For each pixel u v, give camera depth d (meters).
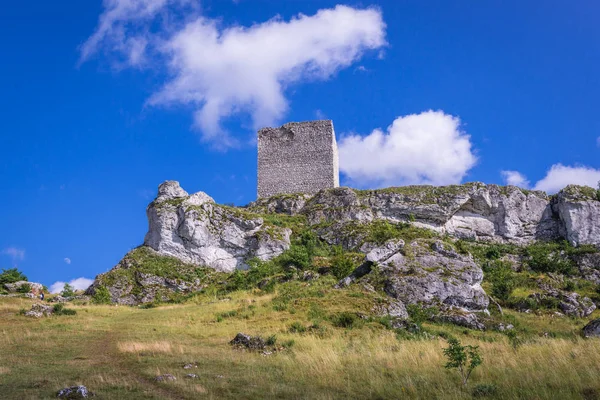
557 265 62.06
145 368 19.61
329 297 36.88
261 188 85.81
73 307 43.88
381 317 32.62
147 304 54.03
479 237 76.25
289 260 60.72
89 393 15.52
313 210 77.06
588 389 15.59
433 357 21.22
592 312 45.16
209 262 68.31
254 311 35.69
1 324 32.72
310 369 19.58
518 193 78.75
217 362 21.05
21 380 17.42
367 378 18.28
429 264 42.50
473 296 39.84
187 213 69.69
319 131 86.19
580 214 73.44
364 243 65.12
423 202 77.19
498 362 20.33
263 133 87.88
